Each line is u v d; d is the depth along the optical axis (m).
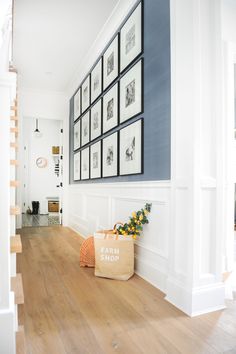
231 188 2.42
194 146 1.69
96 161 3.57
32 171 7.99
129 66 2.61
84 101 4.18
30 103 5.18
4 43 1.46
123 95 2.72
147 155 2.28
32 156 8.02
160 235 2.08
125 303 1.81
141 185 2.35
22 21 2.99
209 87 1.79
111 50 3.06
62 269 2.54
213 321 1.58
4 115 1.02
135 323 1.55
